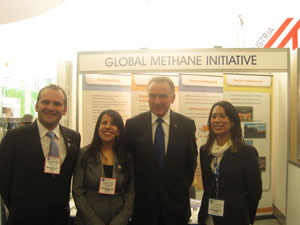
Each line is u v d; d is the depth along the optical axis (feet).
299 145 7.48
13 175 5.24
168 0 11.08
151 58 7.67
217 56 7.62
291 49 10.92
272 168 9.43
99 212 5.35
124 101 8.68
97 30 12.42
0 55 12.84
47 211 5.19
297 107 7.55
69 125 8.59
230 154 5.46
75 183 5.50
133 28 12.37
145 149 5.74
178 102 8.95
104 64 7.81
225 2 11.07
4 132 6.42
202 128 9.03
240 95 9.14
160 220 5.77
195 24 12.37
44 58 12.82
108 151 5.77
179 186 5.77
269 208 9.23
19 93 9.68
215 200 5.40
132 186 5.83
